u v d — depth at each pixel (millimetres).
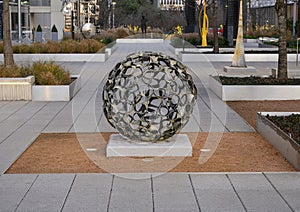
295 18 44875
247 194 6504
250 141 9383
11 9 42375
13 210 6004
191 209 6055
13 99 14016
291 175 7223
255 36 41719
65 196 6438
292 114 10242
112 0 57875
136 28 47562
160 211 6000
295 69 21922
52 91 13945
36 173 7387
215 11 27500
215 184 6867
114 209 6051
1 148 8852
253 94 14219
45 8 45688
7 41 15617
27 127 10602
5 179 7055
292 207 6098
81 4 53844
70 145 9031
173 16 60438
